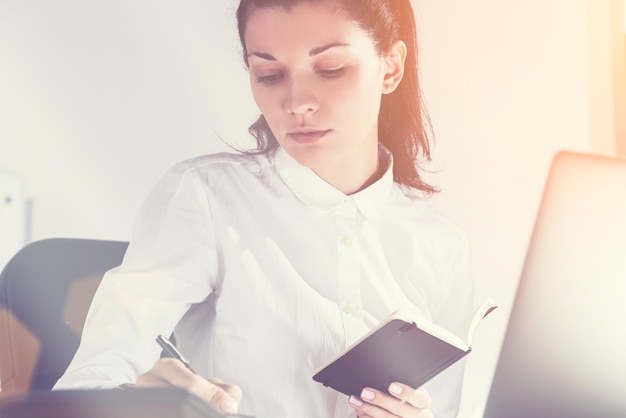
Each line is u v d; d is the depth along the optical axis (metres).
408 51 2.25
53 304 1.75
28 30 2.43
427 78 2.41
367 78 2.12
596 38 2.48
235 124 2.43
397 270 2.09
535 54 2.47
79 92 2.44
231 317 1.95
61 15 2.44
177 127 2.44
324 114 2.07
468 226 2.41
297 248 2.00
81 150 2.43
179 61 2.45
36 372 1.71
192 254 1.94
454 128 2.41
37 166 2.42
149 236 1.94
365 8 2.11
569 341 1.09
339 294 2.00
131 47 2.45
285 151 2.06
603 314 1.08
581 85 2.48
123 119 2.44
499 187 2.43
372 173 2.13
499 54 2.47
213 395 1.24
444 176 2.39
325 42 2.08
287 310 1.96
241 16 2.16
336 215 2.04
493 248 2.42
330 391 1.92
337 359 1.45
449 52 2.46
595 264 1.09
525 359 1.11
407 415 1.51
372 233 2.08
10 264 1.73
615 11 2.47
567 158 1.13
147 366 1.81
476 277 2.41
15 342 1.70
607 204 1.10
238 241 1.98
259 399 1.92
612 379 1.07
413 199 2.22
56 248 1.78
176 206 1.97
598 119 2.48
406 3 2.20
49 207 2.41
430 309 2.13
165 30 2.46
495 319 2.40
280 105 2.09
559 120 2.47
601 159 1.12
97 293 1.81
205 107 2.44
